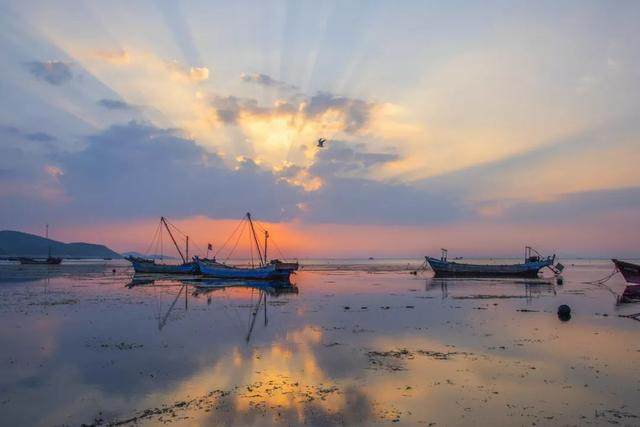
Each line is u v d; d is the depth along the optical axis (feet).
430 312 107.45
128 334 80.02
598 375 54.65
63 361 61.46
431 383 51.39
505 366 58.44
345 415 42.04
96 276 260.83
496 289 177.06
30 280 222.69
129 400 46.37
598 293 159.43
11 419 41.98
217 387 50.16
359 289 176.96
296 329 84.69
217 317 99.76
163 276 261.03
